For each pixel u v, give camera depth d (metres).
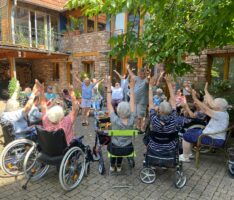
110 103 4.01
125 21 11.20
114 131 3.51
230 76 7.46
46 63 15.62
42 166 3.84
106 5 3.06
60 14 14.41
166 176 3.87
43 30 14.04
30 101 4.12
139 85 5.88
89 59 12.61
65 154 3.35
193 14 3.64
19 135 4.05
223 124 4.03
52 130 3.33
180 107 6.85
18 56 11.86
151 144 3.55
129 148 3.60
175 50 3.54
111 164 3.86
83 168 3.73
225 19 2.75
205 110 4.17
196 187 3.53
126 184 3.61
